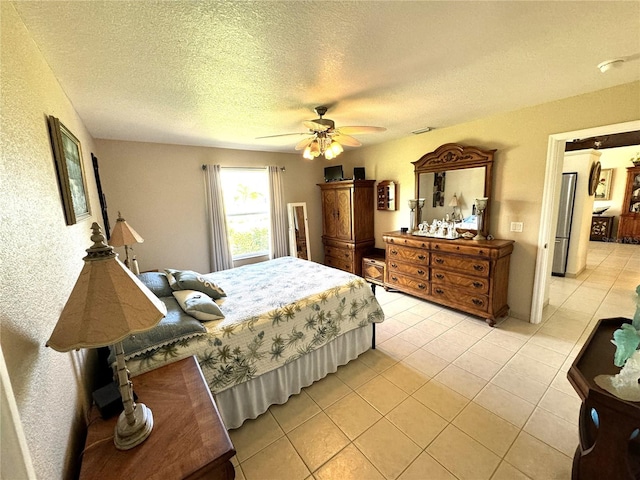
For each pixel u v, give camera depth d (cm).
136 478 85
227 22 127
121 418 103
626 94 228
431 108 273
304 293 238
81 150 207
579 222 453
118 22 122
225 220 429
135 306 91
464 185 350
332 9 121
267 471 159
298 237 513
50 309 100
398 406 203
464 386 220
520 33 147
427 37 148
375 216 495
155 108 238
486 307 310
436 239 350
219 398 180
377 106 258
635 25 141
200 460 90
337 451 170
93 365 154
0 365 53
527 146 294
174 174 392
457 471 154
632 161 678
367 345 272
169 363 151
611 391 109
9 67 92
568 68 194
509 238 322
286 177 502
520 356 256
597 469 116
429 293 363
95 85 185
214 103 233
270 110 256
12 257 74
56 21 117
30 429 69
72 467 94
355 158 506
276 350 202
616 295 387
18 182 86
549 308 353
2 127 79
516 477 150
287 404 211
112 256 93
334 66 175
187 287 228
